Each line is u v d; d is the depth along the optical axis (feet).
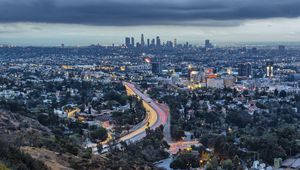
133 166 415.23
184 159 558.15
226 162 558.56
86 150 440.86
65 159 353.31
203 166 567.18
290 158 627.05
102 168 359.66
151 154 599.98
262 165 567.18
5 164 263.08
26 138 413.80
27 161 287.07
